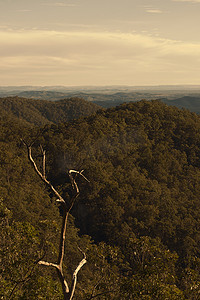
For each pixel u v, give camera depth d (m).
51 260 21.30
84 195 61.78
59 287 11.96
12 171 65.00
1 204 15.57
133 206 58.22
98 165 66.06
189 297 14.01
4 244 12.77
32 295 10.76
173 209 58.44
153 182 68.06
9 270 11.30
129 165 73.81
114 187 61.56
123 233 52.78
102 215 59.22
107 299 13.70
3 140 85.00
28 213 42.12
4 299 10.48
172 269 34.75
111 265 15.52
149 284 12.88
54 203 60.72
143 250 15.66
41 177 6.31
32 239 13.37
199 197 68.44
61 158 73.88
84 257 7.25
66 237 42.84
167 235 53.81
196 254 52.38
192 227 55.19
